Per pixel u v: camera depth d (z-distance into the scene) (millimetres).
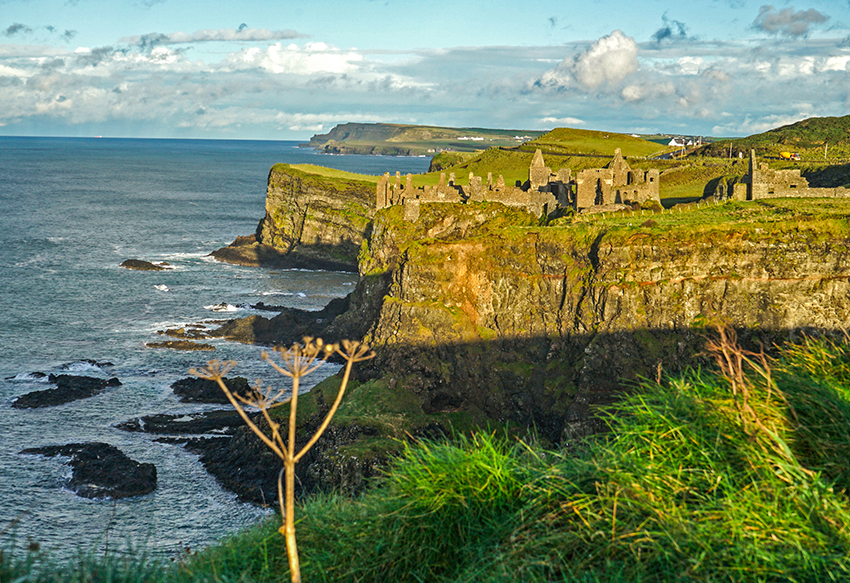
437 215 83438
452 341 66250
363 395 62656
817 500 10188
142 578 12953
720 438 11633
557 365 62938
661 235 59500
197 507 48625
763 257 58531
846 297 58062
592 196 80812
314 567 12633
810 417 11906
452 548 12336
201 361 81375
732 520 10094
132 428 61812
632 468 11578
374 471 49281
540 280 65688
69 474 52031
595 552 10617
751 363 12758
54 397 67125
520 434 60719
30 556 12070
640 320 59188
